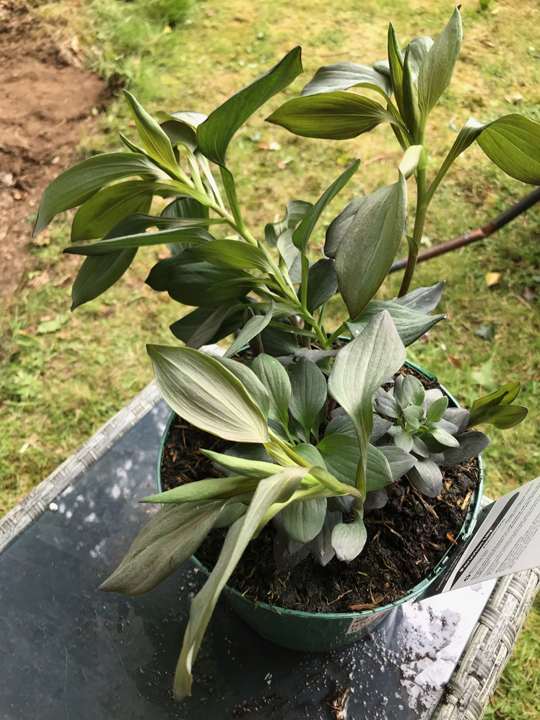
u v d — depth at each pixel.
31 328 1.84
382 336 0.53
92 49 2.61
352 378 0.52
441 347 1.69
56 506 1.04
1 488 1.56
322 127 0.68
